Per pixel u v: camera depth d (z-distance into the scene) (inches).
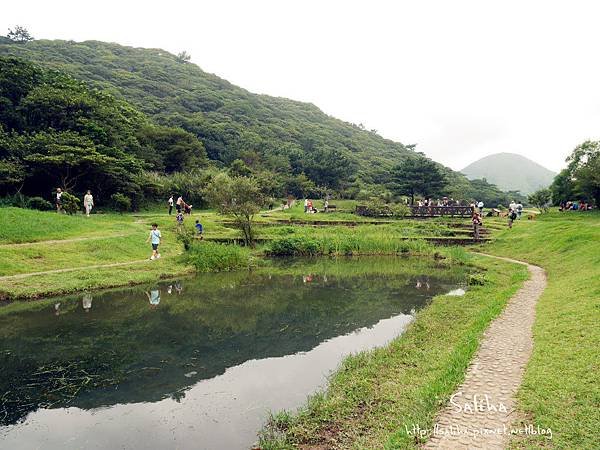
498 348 368.8
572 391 264.5
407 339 466.0
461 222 1649.9
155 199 1870.1
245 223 1246.3
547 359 322.3
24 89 1686.8
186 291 745.6
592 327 370.3
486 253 1144.8
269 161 3403.1
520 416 248.7
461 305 603.8
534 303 534.0
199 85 5625.0
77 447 274.5
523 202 3937.0
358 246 1209.4
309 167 3299.7
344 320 574.2
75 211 1248.2
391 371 374.9
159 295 709.9
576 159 1969.7
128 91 4397.1
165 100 4623.5
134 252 960.3
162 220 1386.6
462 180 4407.0
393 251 1206.9
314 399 329.7
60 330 518.3
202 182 2023.9
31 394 353.1
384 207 1860.2
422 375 354.0
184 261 942.4
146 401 340.5
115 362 421.7
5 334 501.0
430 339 463.2
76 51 5147.6
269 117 5620.1
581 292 508.7
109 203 1624.0
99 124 1748.3
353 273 940.6
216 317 586.9
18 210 1000.9
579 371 289.3
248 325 550.0
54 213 1107.9
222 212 1205.1
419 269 990.4
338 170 3230.8
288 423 294.8
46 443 279.4
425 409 271.4
